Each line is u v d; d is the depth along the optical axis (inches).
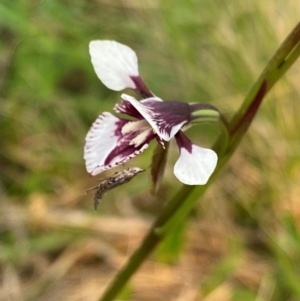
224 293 6.7
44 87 8.0
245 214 7.5
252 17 8.3
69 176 7.8
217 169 4.1
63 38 8.4
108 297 4.8
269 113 7.8
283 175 7.6
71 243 7.1
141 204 7.7
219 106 8.1
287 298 6.6
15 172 7.7
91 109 8.2
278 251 6.8
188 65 8.4
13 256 6.8
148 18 8.7
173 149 7.7
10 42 8.4
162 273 6.9
